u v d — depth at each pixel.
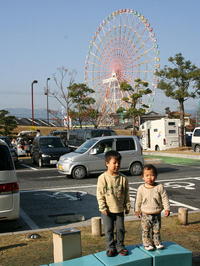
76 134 21.06
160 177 13.90
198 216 7.51
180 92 26.92
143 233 4.27
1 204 6.45
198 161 20.16
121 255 3.94
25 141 26.16
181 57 27.58
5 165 6.60
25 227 7.10
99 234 6.20
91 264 3.67
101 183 4.25
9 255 5.31
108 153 4.31
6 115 36.00
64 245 4.02
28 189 11.66
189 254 3.99
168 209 4.29
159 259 3.87
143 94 31.44
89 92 32.72
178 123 27.84
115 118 41.06
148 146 29.09
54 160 17.91
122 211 4.27
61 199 9.91
